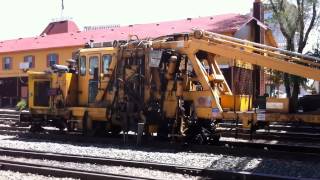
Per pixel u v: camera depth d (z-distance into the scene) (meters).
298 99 15.65
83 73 18.88
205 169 10.89
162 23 45.09
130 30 45.38
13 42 54.16
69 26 61.84
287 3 36.25
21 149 15.12
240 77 16.80
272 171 11.25
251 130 14.95
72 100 19.06
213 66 16.41
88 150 15.16
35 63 48.34
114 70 17.58
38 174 11.19
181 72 16.38
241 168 11.68
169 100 16.31
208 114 15.68
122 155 14.05
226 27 35.84
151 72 16.67
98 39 44.56
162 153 14.29
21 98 46.06
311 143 16.70
